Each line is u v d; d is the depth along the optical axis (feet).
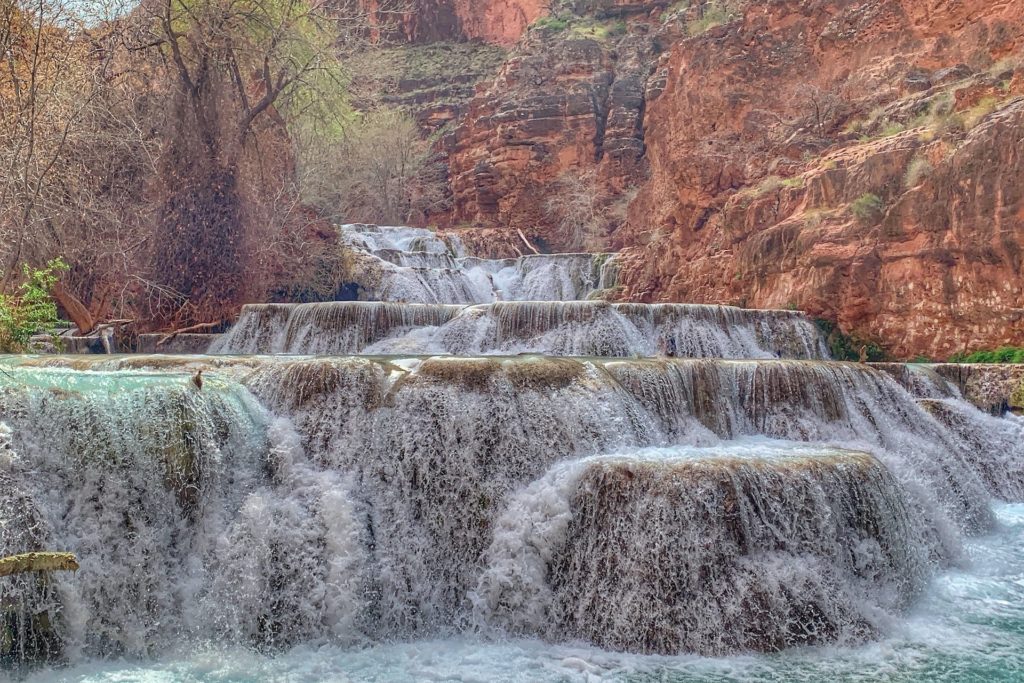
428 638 27.02
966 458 40.47
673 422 36.17
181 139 64.95
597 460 28.53
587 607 26.11
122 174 62.80
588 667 23.49
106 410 27.50
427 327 54.19
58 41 57.77
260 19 70.18
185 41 68.23
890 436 39.14
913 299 51.39
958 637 25.59
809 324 54.39
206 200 65.21
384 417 31.53
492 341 52.49
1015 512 38.88
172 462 27.84
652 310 52.54
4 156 51.24
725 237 66.33
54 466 26.35
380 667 23.99
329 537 27.91
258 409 32.17
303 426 31.73
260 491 29.25
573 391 33.12
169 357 36.83
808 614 25.20
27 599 23.75
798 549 26.61
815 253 55.62
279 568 27.20
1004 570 32.09
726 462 27.61
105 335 57.41
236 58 70.13
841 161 59.52
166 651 25.38
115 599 25.91
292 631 26.30
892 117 64.18
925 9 69.56
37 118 52.95
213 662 24.40
